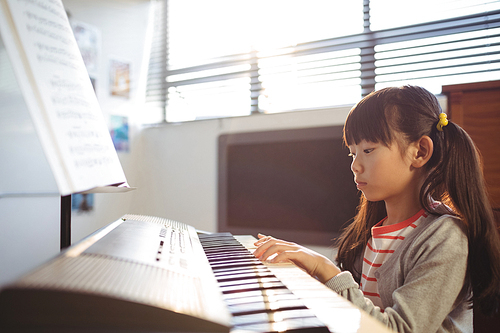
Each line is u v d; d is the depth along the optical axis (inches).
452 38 60.1
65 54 19.0
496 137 37.9
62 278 10.8
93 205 76.5
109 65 81.0
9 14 15.5
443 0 61.2
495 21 56.2
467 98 39.1
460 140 26.0
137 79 88.1
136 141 86.8
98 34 78.5
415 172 26.9
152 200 85.4
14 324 9.7
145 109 89.4
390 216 29.2
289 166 68.4
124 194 83.6
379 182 26.3
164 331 10.2
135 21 87.7
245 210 73.1
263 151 71.1
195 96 84.0
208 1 85.5
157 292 11.3
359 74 67.1
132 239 18.9
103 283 10.9
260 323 11.7
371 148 26.4
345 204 63.1
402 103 26.1
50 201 72.5
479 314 34.8
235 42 81.4
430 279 21.5
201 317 10.5
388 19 65.5
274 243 24.7
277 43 76.5
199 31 86.0
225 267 20.0
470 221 24.8
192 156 80.2
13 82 68.1
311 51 72.1
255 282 16.7
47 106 15.2
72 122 16.7
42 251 70.9
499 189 37.1
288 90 73.1
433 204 28.3
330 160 64.4
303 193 67.0
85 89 19.9
